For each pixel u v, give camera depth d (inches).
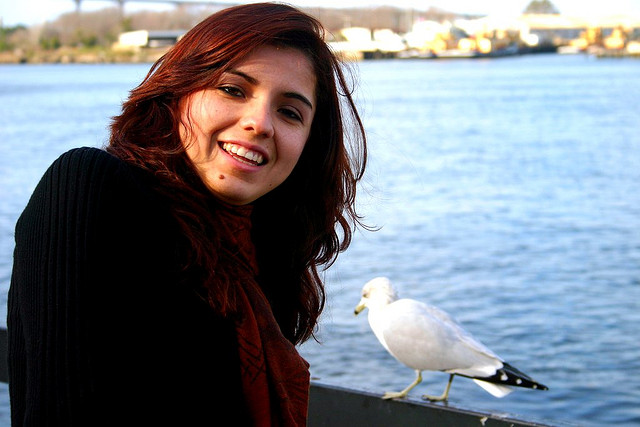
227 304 46.5
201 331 45.4
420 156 916.0
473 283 402.9
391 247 468.4
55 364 40.8
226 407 46.1
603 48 5620.1
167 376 43.7
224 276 46.9
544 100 1812.3
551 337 321.4
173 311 44.6
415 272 419.2
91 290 41.3
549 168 818.2
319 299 63.3
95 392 40.5
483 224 548.1
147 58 4943.4
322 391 88.7
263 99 48.2
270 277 59.7
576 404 264.2
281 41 49.0
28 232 43.4
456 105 1708.9
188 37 49.3
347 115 59.3
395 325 155.9
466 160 883.4
